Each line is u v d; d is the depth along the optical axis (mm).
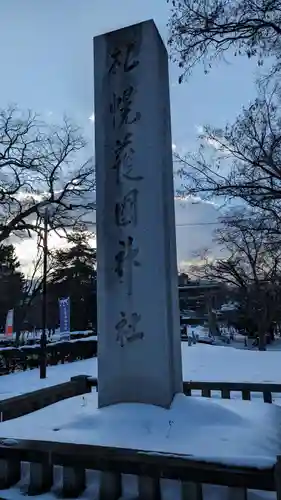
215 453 2605
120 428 3375
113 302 4203
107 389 4070
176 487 2623
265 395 5070
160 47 4750
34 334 32344
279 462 2199
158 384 3918
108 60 4711
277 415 4016
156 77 4492
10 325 18234
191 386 5340
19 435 3230
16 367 14617
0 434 3281
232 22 8375
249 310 28156
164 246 4191
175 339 4344
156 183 4273
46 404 5133
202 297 42875
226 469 2309
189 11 10109
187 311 49812
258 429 3418
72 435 3215
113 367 4090
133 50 4629
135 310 4117
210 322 37469
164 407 3814
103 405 4047
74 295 35031
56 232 19594
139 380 3984
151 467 2465
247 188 12688
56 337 30953
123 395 4012
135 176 4355
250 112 12797
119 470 2543
